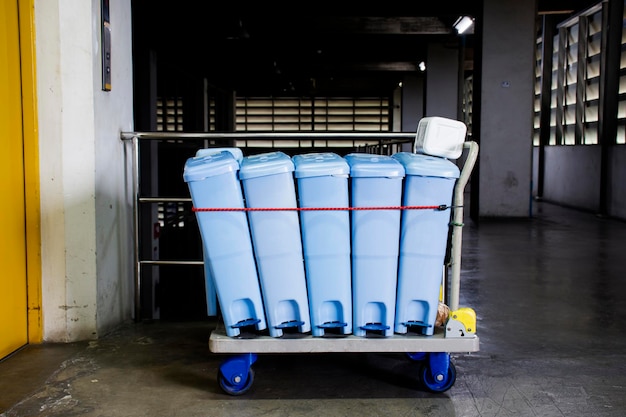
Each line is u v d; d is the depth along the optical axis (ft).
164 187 45.11
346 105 94.94
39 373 10.02
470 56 69.46
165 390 9.37
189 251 47.55
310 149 47.67
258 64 62.39
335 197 8.79
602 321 13.61
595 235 28.48
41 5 11.02
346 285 8.96
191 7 33.73
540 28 52.37
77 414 8.50
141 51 36.01
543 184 50.72
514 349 11.53
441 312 9.50
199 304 42.96
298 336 9.04
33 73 11.09
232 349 8.87
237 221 8.79
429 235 8.89
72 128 11.26
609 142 37.29
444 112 56.75
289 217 8.83
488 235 28.50
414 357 10.45
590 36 42.16
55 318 11.56
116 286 12.64
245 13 41.57
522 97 36.09
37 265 11.43
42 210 11.35
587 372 10.28
